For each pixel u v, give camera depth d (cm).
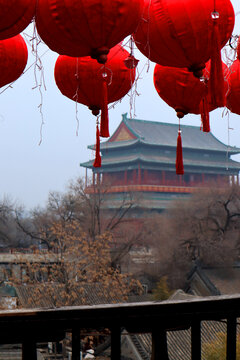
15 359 796
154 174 7756
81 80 544
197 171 7900
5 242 6291
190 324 339
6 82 505
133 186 7181
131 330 327
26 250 4962
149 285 4403
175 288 4344
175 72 547
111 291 2686
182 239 4544
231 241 4562
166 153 7862
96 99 558
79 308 315
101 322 320
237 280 4338
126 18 407
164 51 466
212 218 4641
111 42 423
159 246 4594
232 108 582
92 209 4847
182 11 439
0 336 306
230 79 558
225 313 342
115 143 7812
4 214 5934
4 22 391
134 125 8062
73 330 316
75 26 404
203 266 4409
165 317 330
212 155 8219
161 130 8262
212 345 1841
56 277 2411
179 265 4438
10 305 2655
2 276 3481
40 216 5325
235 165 8150
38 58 433
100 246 2544
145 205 6562
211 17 444
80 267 2495
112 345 321
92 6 393
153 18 448
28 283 2708
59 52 444
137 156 7388
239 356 1284
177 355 2023
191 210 4766
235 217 4806
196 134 8562
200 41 450
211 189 4847
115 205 5778
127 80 547
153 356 330
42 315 309
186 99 561
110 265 4141
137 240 4675
